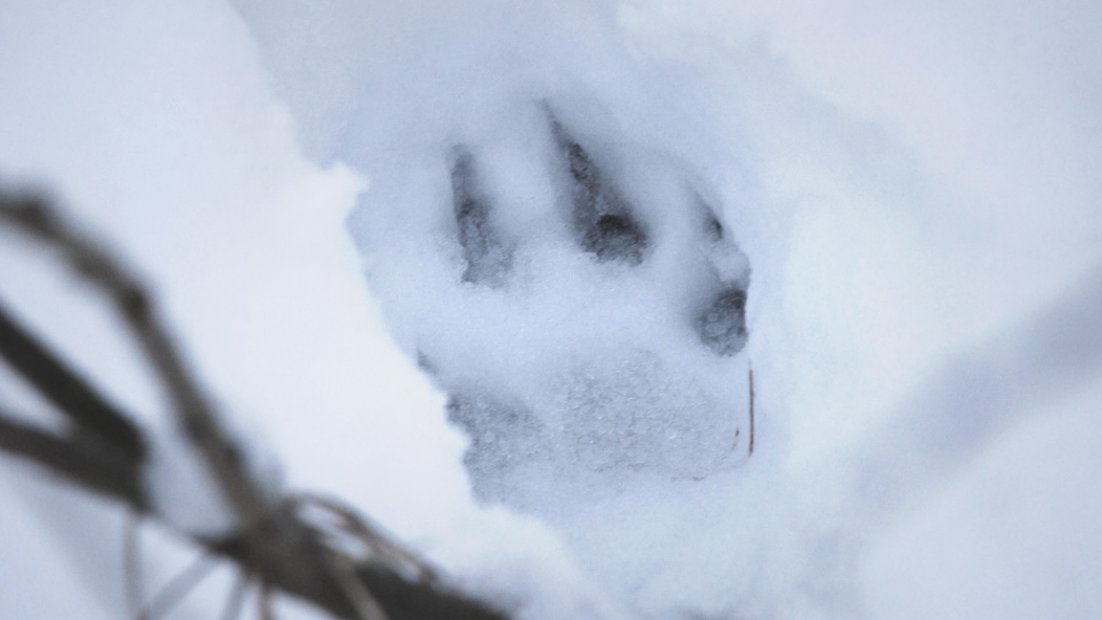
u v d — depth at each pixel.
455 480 0.88
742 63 0.88
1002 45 0.85
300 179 0.89
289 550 0.50
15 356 0.40
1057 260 0.84
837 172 0.86
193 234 0.88
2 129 0.87
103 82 0.88
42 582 0.81
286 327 0.87
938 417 0.84
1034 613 0.83
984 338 0.84
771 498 0.87
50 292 0.84
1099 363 0.83
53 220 0.30
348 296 0.89
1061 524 0.83
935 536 0.84
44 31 0.88
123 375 0.83
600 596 0.87
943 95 0.85
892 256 0.85
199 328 0.87
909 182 0.85
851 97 0.86
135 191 0.88
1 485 0.81
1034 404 0.83
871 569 0.84
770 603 0.86
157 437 0.45
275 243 0.88
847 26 0.86
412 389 0.89
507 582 0.85
